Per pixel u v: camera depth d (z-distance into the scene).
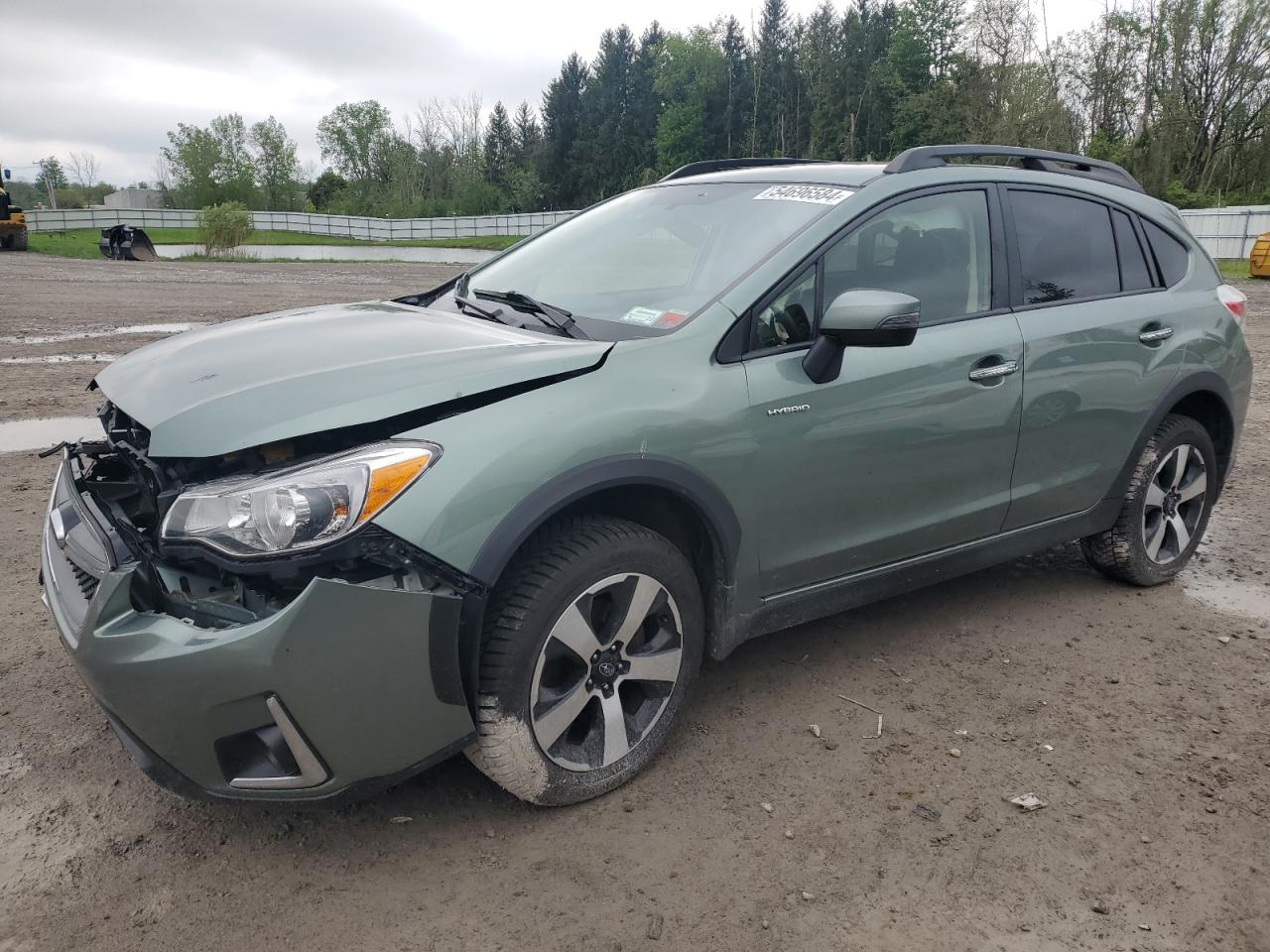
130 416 2.56
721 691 3.38
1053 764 2.99
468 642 2.35
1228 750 3.09
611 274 3.34
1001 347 3.46
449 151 83.25
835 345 2.95
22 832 2.54
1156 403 4.06
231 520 2.17
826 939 2.25
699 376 2.77
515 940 2.22
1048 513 3.86
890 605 4.16
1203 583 4.50
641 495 2.82
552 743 2.58
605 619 2.68
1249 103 41.25
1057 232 3.82
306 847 2.52
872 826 2.66
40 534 4.64
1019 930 2.30
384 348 2.74
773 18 96.69
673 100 95.88
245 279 21.23
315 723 2.19
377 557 2.22
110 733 3.01
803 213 3.23
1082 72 42.62
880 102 78.31
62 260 27.61
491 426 2.40
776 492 2.94
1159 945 2.27
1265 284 21.66
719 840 2.59
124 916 2.26
